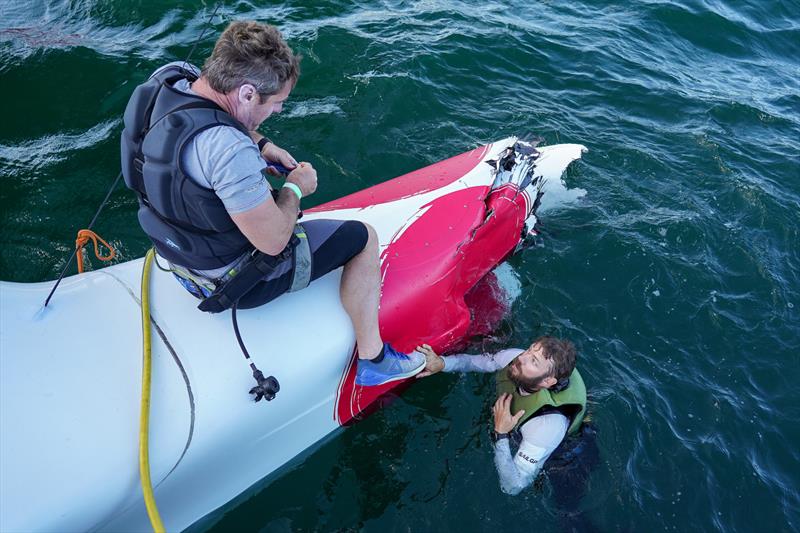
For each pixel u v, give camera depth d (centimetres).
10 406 199
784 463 324
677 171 507
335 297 264
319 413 273
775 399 351
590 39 669
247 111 187
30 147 434
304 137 473
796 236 461
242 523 269
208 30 565
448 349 330
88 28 556
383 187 361
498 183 349
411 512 284
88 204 402
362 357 265
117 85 489
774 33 780
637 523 290
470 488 293
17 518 185
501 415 309
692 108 590
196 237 196
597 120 552
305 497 282
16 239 376
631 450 317
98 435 205
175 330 235
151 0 589
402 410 318
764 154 542
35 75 488
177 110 177
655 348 369
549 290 388
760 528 296
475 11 674
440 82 551
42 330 221
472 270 331
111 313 235
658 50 691
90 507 197
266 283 224
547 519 286
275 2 616
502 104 544
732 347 376
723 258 432
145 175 183
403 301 293
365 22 609
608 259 413
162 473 216
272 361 244
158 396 220
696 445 324
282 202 198
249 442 245
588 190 470
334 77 532
